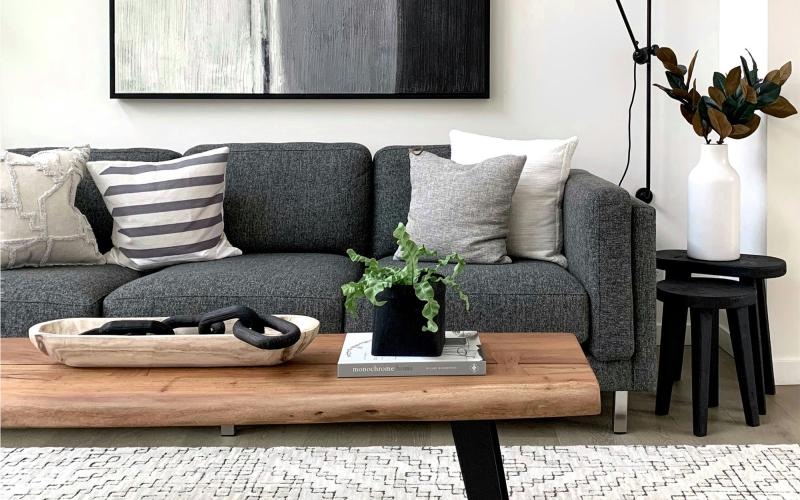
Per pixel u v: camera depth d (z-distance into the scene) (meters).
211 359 1.45
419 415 1.29
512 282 2.23
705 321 2.22
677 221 3.18
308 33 3.13
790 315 2.68
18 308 2.18
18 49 3.17
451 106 3.19
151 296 2.21
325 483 1.93
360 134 3.21
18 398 1.29
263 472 2.00
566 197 2.55
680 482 1.91
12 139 3.20
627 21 2.99
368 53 3.13
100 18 3.17
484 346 1.60
